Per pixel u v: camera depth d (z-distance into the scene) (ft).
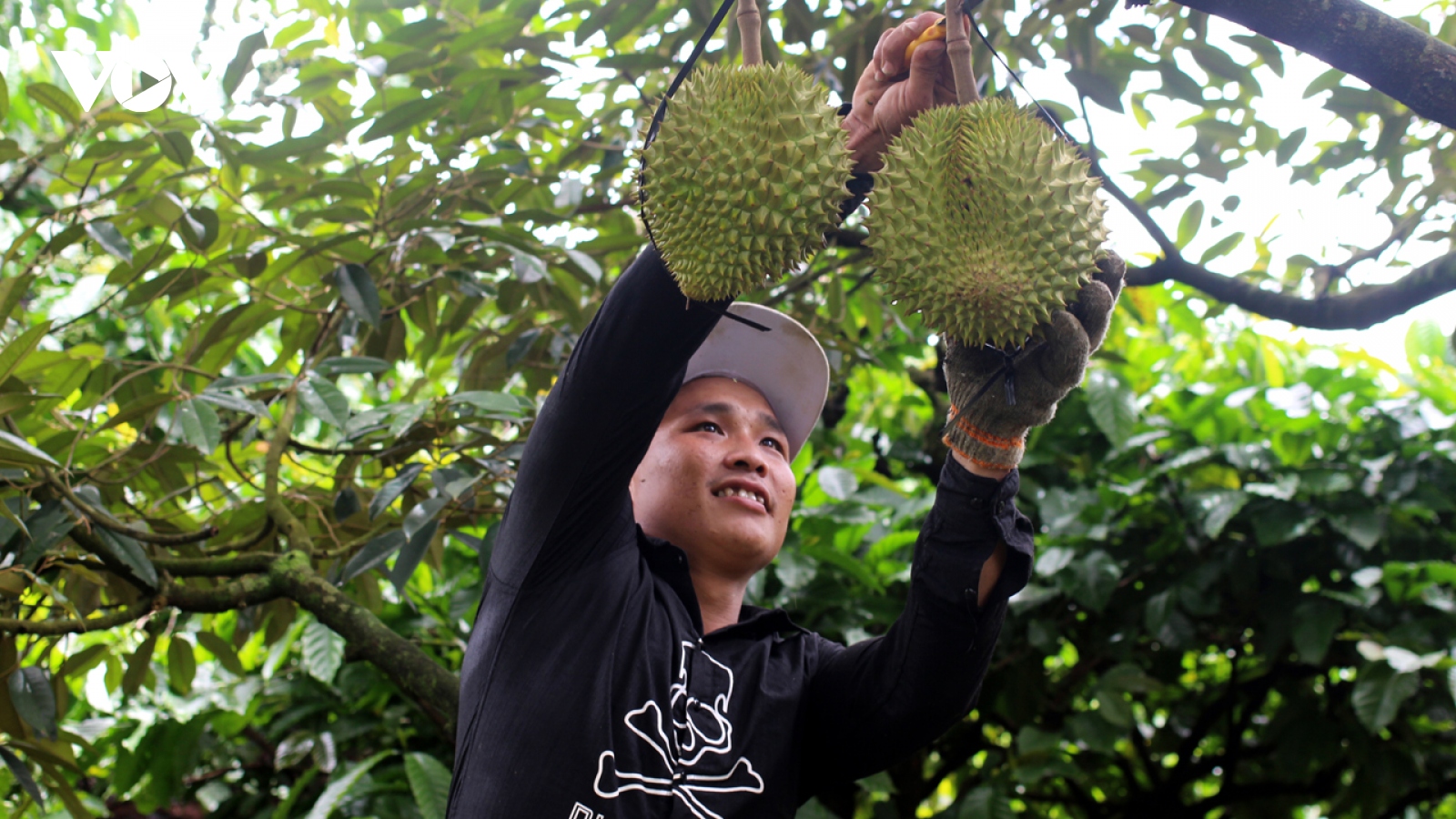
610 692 4.58
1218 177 8.51
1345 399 12.82
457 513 8.39
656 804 4.44
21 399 6.47
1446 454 10.86
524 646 4.69
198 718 10.39
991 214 3.59
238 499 9.91
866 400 15.08
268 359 17.47
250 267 8.34
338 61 8.14
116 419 7.30
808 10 8.29
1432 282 6.40
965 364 4.19
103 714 11.84
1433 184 8.30
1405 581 10.25
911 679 5.13
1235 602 11.84
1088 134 7.04
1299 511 10.59
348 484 8.58
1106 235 3.76
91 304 13.92
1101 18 7.68
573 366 4.50
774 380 6.47
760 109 3.69
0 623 6.61
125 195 8.89
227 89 8.05
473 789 4.45
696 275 3.70
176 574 7.38
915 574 5.11
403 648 6.76
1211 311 10.03
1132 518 11.48
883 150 4.30
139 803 10.71
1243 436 11.87
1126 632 11.47
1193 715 13.07
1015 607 10.76
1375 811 11.35
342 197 8.37
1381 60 3.24
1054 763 10.57
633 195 4.03
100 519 6.89
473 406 8.16
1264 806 13.41
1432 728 12.09
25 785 7.14
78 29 15.19
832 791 11.06
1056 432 12.46
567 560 4.85
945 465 4.97
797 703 5.27
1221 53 8.03
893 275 3.79
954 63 3.88
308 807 11.00
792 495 5.95
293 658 11.71
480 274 9.70
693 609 5.32
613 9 7.98
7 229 14.26
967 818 10.14
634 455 4.70
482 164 8.95
